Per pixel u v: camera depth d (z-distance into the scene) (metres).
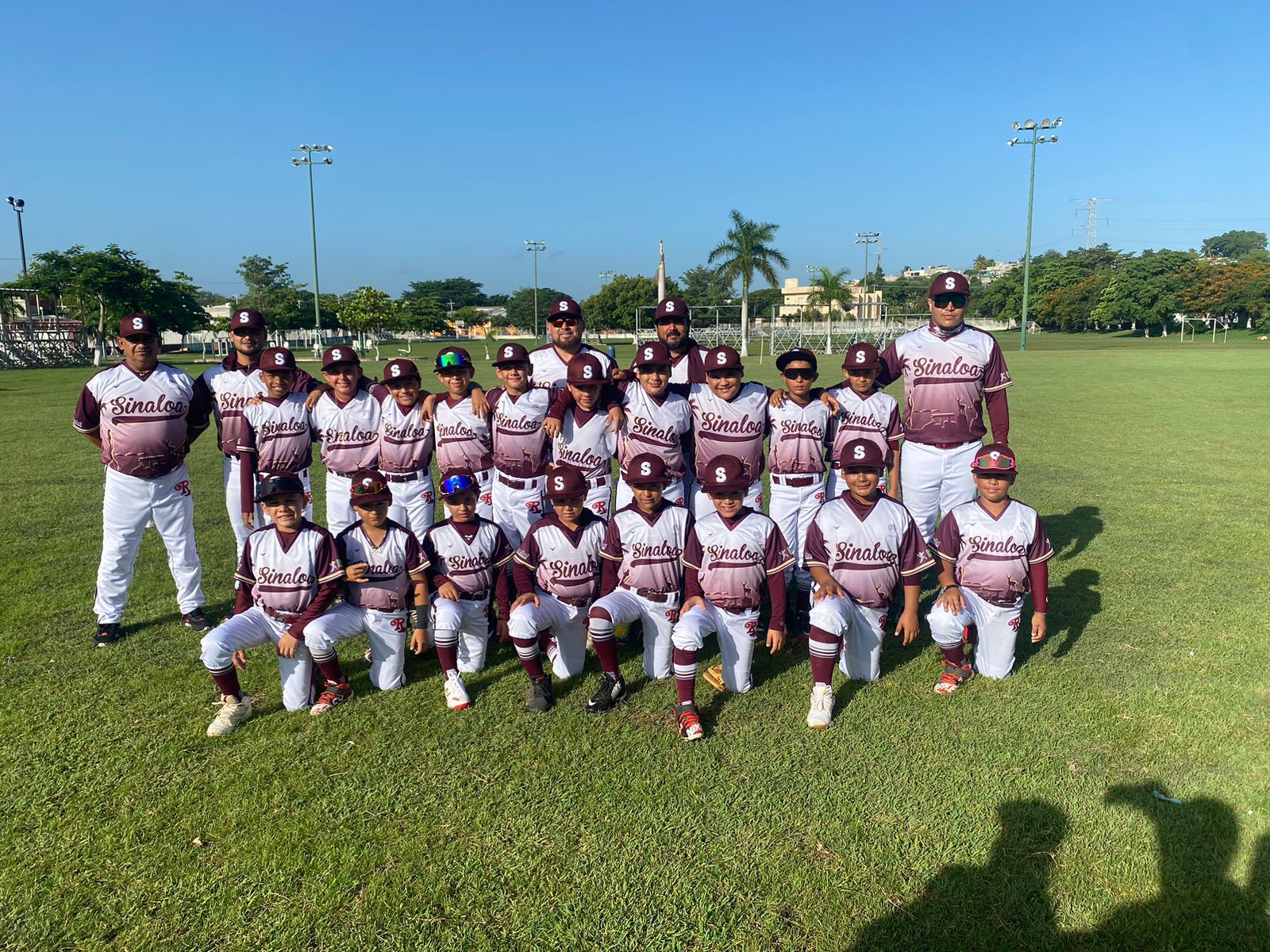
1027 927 2.98
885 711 4.65
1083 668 5.10
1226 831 3.46
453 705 4.76
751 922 3.04
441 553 5.10
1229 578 6.75
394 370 6.01
